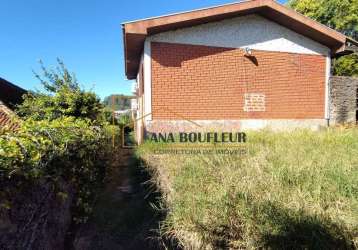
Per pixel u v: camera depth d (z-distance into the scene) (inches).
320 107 334.3
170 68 272.2
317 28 293.3
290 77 317.7
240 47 294.2
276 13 287.4
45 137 94.9
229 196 98.6
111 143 258.5
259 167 130.8
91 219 142.3
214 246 87.7
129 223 133.3
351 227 80.8
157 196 142.6
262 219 85.7
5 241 60.7
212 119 287.0
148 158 187.5
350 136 206.1
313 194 101.8
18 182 67.2
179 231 95.0
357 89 365.7
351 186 103.3
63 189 107.1
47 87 304.3
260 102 305.6
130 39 261.7
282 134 229.3
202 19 265.3
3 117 296.7
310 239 77.2
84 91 287.3
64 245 112.7
